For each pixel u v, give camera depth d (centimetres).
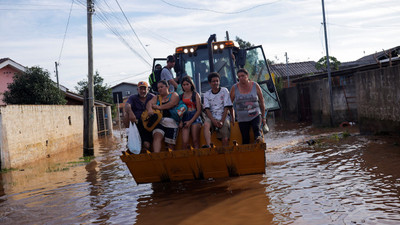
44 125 1628
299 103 2475
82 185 828
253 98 677
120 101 2528
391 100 1170
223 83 958
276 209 530
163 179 653
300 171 785
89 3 1550
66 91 2766
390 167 747
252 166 627
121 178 880
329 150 1041
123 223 522
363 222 456
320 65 3394
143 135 703
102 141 2272
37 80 2234
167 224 504
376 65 1723
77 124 2175
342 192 595
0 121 1247
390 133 1198
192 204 592
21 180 977
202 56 977
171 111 687
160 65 1006
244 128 684
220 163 624
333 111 1827
